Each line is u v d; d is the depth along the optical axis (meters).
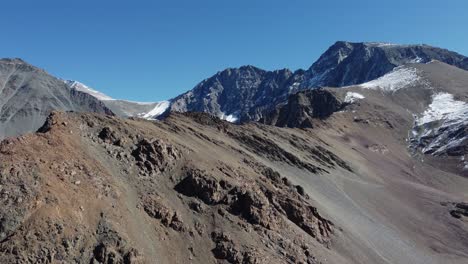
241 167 58.56
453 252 72.75
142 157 48.06
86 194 38.31
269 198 54.00
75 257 33.25
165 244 40.06
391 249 63.88
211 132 75.31
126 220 38.78
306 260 47.00
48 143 41.62
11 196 34.06
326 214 61.66
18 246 31.31
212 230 44.12
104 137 48.47
